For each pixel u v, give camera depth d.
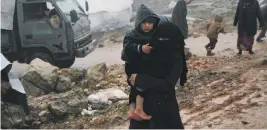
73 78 6.37
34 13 8.16
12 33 8.05
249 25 8.59
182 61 2.84
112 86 6.37
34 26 8.15
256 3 8.64
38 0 8.09
